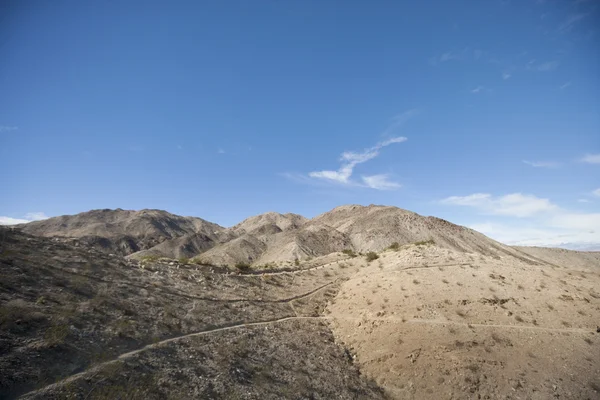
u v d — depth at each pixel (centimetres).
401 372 2317
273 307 3231
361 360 2553
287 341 2561
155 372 1702
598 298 2991
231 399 1705
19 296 1889
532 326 2664
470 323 2712
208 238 19212
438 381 2183
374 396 2156
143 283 2748
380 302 3228
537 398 2039
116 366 1611
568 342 2469
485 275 3547
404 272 3778
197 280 3328
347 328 2991
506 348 2423
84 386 1441
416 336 2598
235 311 2869
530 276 3503
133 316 2164
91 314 2000
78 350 1655
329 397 2008
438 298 3106
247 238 15488
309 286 4050
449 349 2411
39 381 1382
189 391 1655
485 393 2075
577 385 2122
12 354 1451
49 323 1748
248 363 2094
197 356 1984
